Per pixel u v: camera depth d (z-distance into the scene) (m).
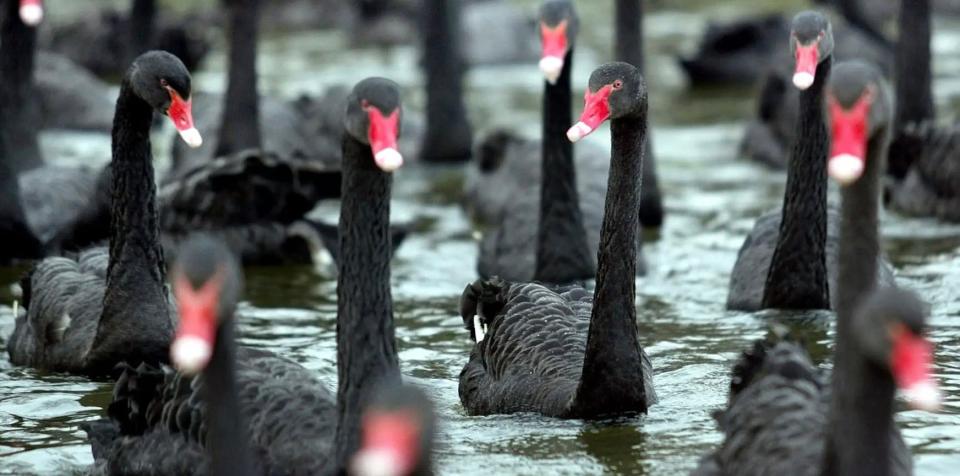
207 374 10.04
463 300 14.23
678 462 11.86
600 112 12.84
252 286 18.50
